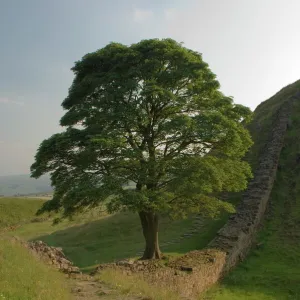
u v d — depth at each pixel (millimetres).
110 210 17469
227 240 23875
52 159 19422
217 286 19406
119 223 36875
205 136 18734
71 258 26375
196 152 21344
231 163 22125
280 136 40250
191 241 27516
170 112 21281
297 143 39500
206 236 28250
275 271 21500
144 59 20859
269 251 24938
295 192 32375
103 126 19516
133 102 19359
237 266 22922
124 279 13789
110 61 21422
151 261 18031
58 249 18859
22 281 10406
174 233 30422
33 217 51125
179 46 21875
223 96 22266
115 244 30375
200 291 17859
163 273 15781
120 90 19312
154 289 13305
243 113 21812
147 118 19625
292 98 48781
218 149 21766
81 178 18828
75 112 20375
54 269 14961
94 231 35750
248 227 25859
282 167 36562
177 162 19688
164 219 34219
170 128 18797
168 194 18547
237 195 34344
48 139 18984
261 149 41406
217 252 21438
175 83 20812
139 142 21344
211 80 21172
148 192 18188
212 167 19234
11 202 54031
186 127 18516
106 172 19406
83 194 17125
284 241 25906
